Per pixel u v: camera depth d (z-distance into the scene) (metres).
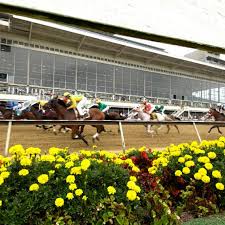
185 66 37.81
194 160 2.63
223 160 2.66
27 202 1.67
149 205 1.96
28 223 1.68
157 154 3.40
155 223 1.79
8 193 1.73
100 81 31.22
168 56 33.81
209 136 10.66
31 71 26.67
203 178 2.27
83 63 30.09
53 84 27.95
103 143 7.47
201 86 42.56
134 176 2.23
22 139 7.64
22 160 1.94
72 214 1.75
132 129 12.41
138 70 34.66
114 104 27.62
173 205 2.48
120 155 3.38
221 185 2.30
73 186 1.76
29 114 10.66
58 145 6.71
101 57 31.44
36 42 27.22
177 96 39.06
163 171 2.58
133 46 30.53
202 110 36.06
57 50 28.48
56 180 1.85
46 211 1.70
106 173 2.00
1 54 25.17
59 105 8.10
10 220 1.58
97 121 4.20
